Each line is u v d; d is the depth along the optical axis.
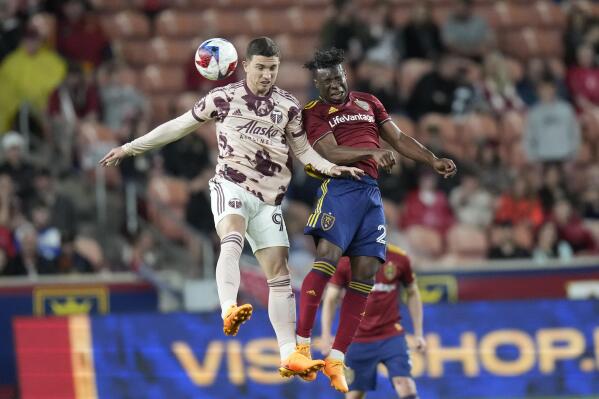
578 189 61.50
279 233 27.62
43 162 56.59
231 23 72.56
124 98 61.78
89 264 51.84
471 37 68.56
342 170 27.31
